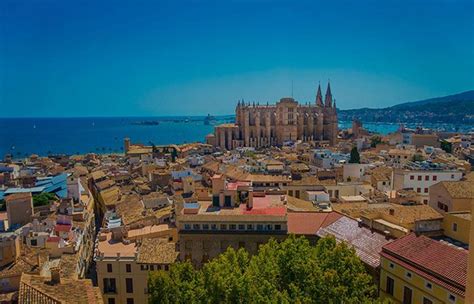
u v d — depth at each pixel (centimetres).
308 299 5328
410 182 13262
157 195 13400
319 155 19025
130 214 11412
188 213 8731
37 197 12800
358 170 15175
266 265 6094
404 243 5981
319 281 5525
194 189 13712
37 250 7738
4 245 6588
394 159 18975
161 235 9844
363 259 6575
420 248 5734
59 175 17050
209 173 17475
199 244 8331
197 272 6594
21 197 10656
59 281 5700
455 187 8662
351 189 13350
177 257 8494
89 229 11956
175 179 15125
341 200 11956
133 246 9325
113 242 9612
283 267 6056
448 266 5159
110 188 16188
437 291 5072
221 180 9325
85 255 10356
